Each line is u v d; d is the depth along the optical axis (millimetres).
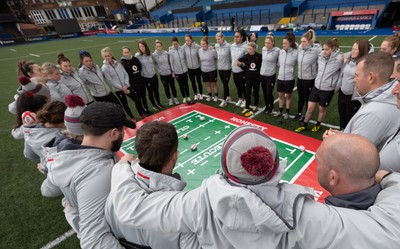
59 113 2066
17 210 3336
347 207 1013
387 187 1036
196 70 6195
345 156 1000
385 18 14266
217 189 942
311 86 4410
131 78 5418
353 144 1010
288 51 4410
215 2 28141
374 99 1656
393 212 874
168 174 1229
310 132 4508
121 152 4371
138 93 5652
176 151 1239
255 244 942
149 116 5699
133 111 6527
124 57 5336
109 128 1352
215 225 997
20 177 4113
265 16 20938
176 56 5867
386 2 14188
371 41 11023
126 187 1122
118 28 31656
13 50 22922
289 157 3699
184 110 5797
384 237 821
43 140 2031
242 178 921
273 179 929
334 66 3762
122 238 1274
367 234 832
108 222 1239
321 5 18031
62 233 2881
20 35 33406
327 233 855
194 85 6570
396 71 1802
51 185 1738
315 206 913
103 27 38312
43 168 2055
